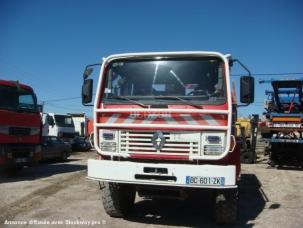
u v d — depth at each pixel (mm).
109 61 7402
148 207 8805
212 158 6598
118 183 7535
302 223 7781
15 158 13164
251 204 9578
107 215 8062
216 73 6941
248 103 6957
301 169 17094
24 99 13609
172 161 6844
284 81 17609
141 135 6902
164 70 7156
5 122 12742
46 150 19781
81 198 9758
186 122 6730
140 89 7160
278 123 17266
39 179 13148
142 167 6680
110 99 7246
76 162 20766
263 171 16125
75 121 37812
